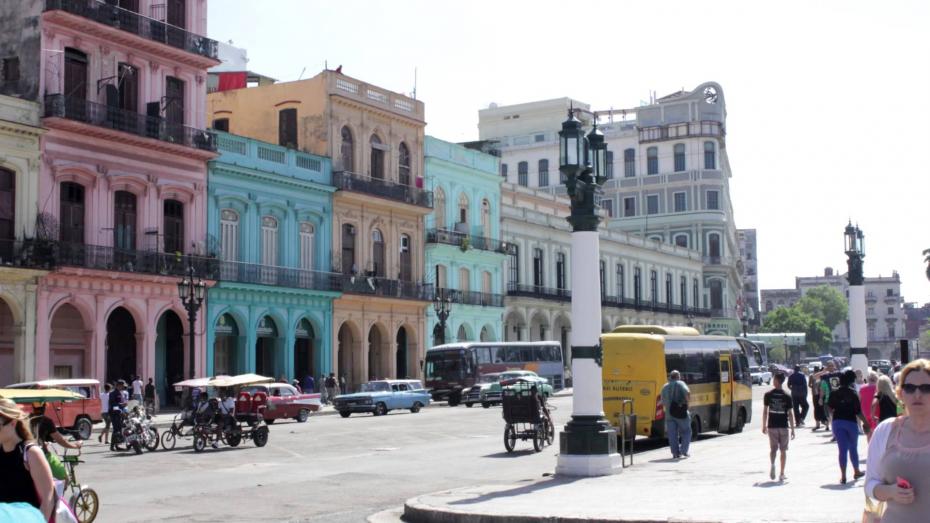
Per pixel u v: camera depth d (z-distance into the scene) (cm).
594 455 1923
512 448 2661
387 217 5928
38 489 805
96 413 3388
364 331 5688
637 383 2761
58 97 3988
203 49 4703
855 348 3775
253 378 3108
